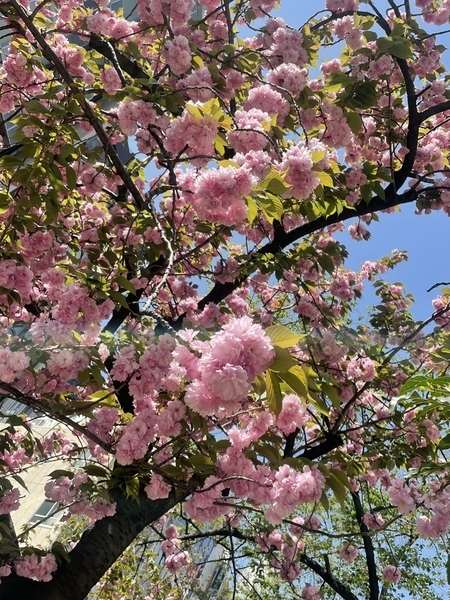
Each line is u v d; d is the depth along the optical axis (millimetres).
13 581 2750
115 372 2109
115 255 3379
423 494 2305
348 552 6168
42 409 2168
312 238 5844
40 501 10797
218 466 2146
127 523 3000
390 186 5031
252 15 4777
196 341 1558
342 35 4277
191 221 4672
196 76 3051
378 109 4684
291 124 3539
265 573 7359
